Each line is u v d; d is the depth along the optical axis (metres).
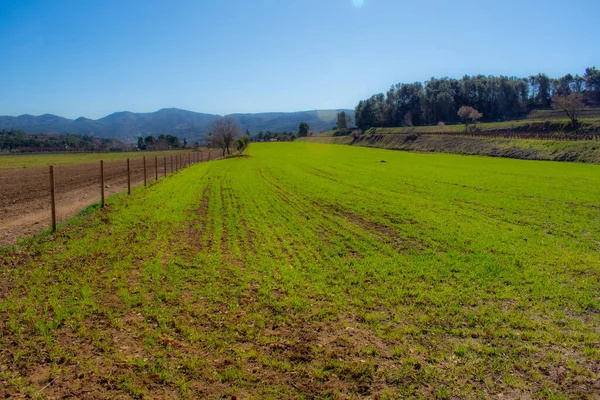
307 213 20.52
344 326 8.06
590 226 17.89
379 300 9.40
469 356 7.04
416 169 50.09
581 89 164.62
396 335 7.70
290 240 14.89
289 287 9.99
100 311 8.28
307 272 11.24
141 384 6.00
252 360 6.75
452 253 13.24
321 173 44.44
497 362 6.84
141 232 15.36
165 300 8.98
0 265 10.92
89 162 67.81
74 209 20.52
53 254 12.07
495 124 123.12
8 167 52.28
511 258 12.80
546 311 8.94
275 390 6.00
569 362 6.91
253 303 9.01
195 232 15.85
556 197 26.67
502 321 8.41
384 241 14.98
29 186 31.09
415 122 174.62
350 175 42.09
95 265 11.17
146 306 8.60
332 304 9.09
